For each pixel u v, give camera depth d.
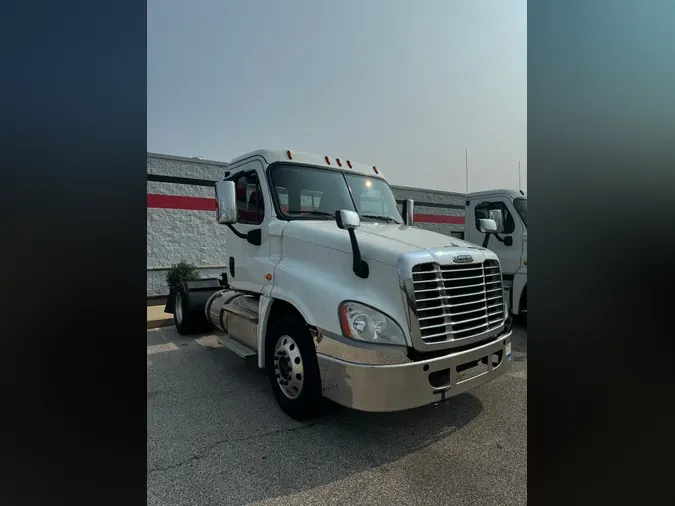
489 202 6.57
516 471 2.36
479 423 2.95
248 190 3.99
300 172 3.78
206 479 2.26
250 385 3.82
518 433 2.79
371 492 2.16
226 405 3.31
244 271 3.94
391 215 4.12
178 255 7.88
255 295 4.15
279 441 2.70
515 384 3.73
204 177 8.20
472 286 2.79
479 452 2.56
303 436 2.77
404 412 3.13
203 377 4.07
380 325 2.48
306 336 2.89
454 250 2.77
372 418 3.04
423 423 2.96
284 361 3.11
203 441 2.69
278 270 3.29
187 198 8.01
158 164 7.74
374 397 2.39
